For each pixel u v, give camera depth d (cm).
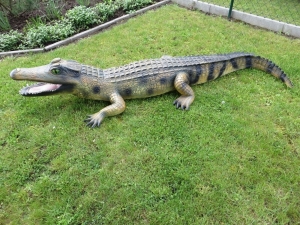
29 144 161
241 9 310
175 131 169
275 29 276
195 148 159
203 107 186
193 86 205
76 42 259
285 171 149
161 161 151
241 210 133
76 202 135
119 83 181
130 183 142
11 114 179
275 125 176
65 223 126
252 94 198
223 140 164
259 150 159
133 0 313
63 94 179
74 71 172
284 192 140
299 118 180
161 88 189
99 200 135
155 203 134
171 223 127
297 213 132
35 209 132
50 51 245
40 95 173
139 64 192
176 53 241
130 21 287
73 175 146
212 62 201
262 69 219
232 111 184
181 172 146
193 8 318
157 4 320
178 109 184
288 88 203
